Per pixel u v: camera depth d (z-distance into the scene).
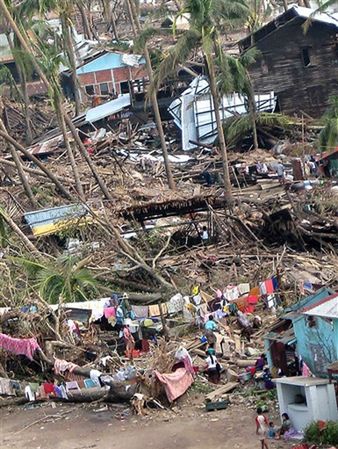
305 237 51.53
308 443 29.16
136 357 39.47
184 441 31.42
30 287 44.12
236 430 31.61
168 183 70.69
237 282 45.69
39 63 69.38
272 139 80.56
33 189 68.94
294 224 51.66
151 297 44.56
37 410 36.62
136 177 75.00
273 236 53.06
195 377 36.50
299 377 31.34
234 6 64.56
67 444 32.78
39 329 39.94
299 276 44.97
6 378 38.59
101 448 31.95
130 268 48.22
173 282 46.91
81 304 41.38
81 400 36.53
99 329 42.53
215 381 36.19
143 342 40.50
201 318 41.09
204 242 54.16
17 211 63.66
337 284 42.47
